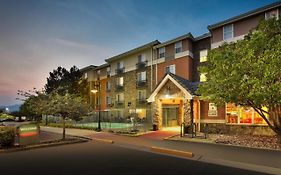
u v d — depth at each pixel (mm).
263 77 12461
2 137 13102
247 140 15500
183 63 31672
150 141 16312
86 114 18062
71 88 43125
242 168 9109
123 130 23219
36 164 9773
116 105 43219
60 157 11242
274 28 14672
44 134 22516
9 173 8430
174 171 8664
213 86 14805
